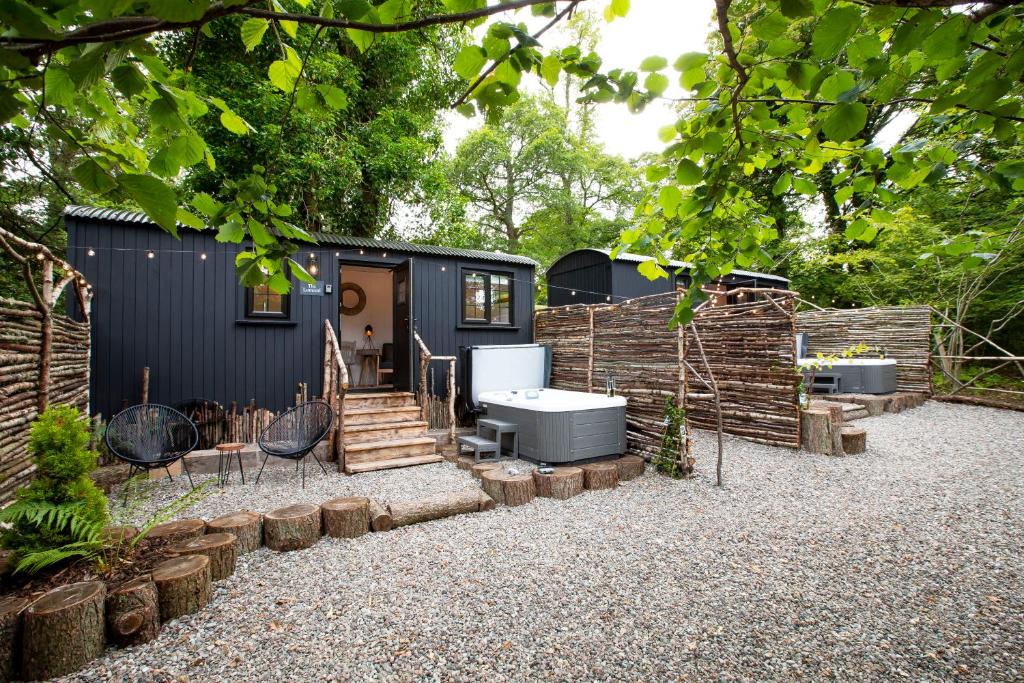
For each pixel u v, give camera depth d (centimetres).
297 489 450
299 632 233
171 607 240
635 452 536
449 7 100
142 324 546
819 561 300
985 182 156
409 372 659
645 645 222
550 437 491
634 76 132
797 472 482
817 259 1174
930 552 311
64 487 255
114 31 72
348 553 316
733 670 205
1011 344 1035
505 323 819
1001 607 250
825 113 153
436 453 568
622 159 1639
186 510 394
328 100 129
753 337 601
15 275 686
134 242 545
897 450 569
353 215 1013
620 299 832
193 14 67
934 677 200
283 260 137
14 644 202
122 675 204
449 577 284
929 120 162
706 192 172
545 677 202
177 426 489
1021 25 113
